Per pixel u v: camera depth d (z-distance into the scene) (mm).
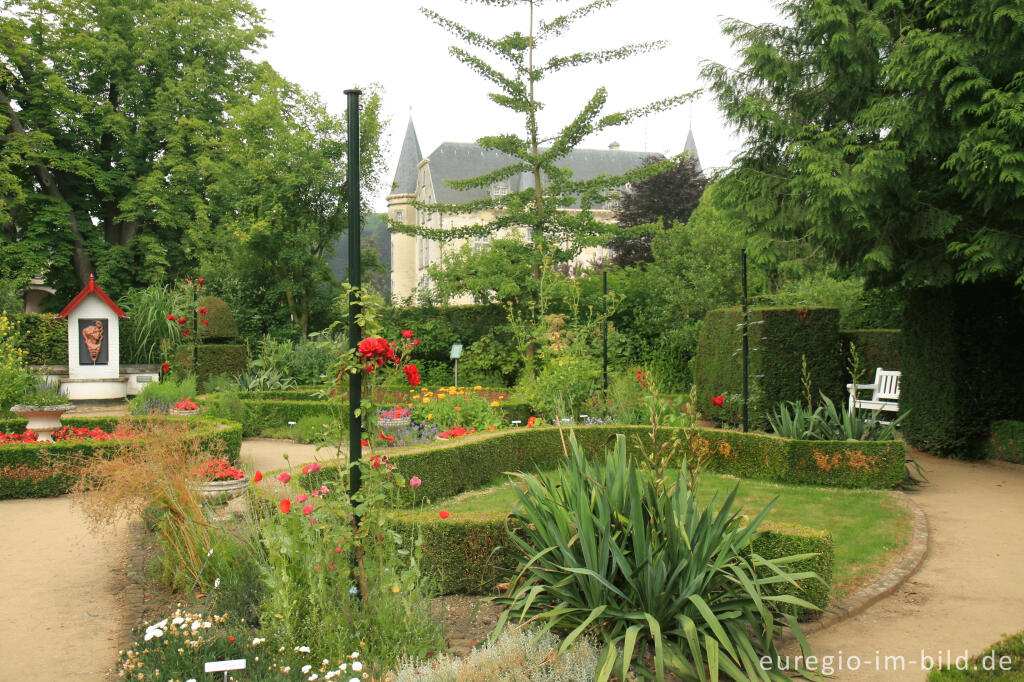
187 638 3619
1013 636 3707
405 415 9984
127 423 7719
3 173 21531
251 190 21312
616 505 3807
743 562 3684
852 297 14430
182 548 4871
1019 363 9500
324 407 12945
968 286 9430
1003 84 7910
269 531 4004
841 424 8305
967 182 7883
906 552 5547
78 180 24906
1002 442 9133
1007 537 6023
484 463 7930
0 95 23344
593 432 9023
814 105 9891
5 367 11727
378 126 21703
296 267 21719
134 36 24500
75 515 7082
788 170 9977
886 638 4133
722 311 11703
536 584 4016
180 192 25125
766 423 10234
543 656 3340
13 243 23000
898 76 8047
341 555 3951
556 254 17688
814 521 6363
